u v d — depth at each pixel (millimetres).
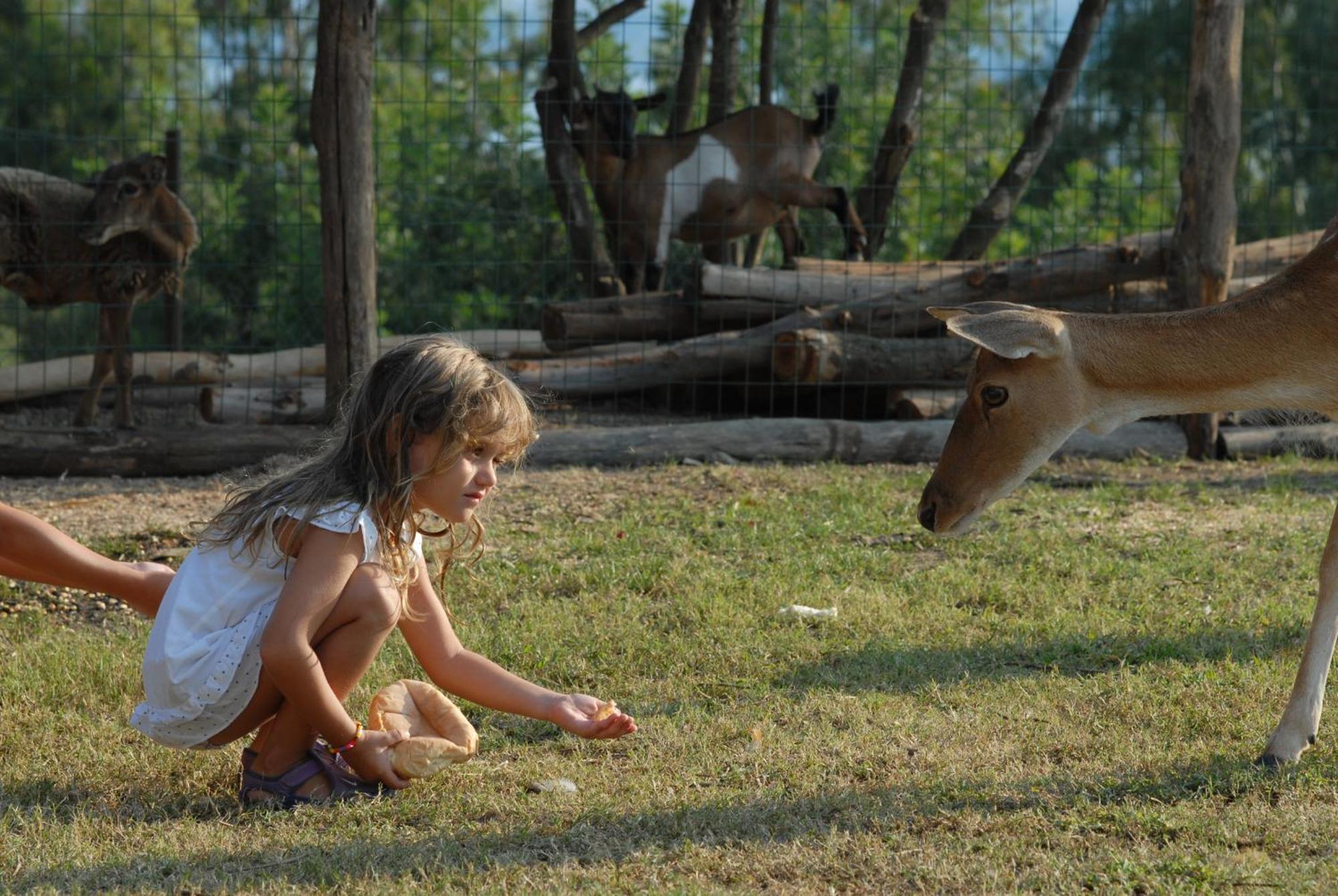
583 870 2904
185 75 19328
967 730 3773
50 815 3287
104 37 19031
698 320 9492
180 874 2887
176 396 9797
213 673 3195
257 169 15703
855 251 11188
